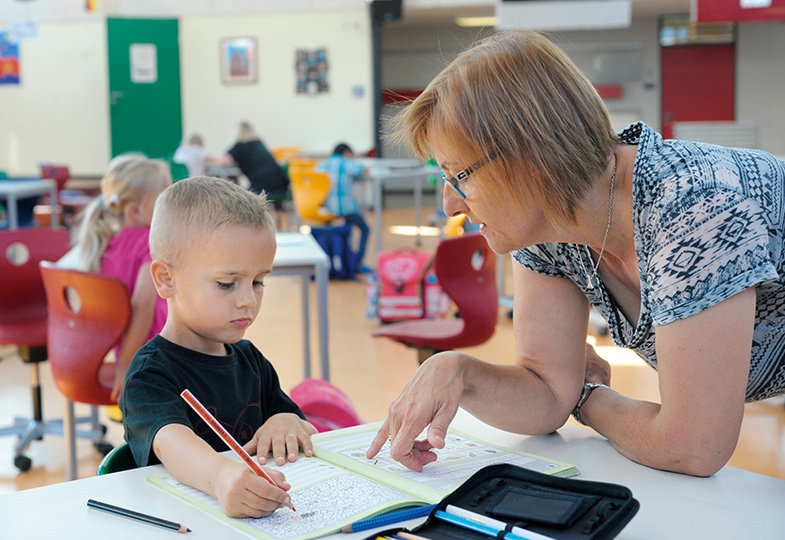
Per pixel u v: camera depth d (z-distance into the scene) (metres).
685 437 1.00
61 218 8.95
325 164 7.18
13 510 0.91
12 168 12.09
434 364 1.13
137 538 0.84
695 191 0.98
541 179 1.01
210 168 9.86
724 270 0.96
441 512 0.84
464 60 1.04
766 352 1.08
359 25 11.64
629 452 1.09
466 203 1.06
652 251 1.01
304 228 8.47
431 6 11.63
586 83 1.04
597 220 1.06
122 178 2.61
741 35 13.27
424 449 1.08
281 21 11.73
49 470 2.98
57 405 3.75
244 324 1.18
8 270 3.30
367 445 1.15
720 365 0.98
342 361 4.42
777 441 3.10
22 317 3.35
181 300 1.17
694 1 8.78
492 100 1.00
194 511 0.91
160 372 1.16
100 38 11.70
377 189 7.12
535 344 1.23
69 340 2.44
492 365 1.19
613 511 0.79
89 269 2.62
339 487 0.97
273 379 1.35
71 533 0.85
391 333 3.18
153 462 1.09
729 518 0.90
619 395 1.19
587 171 1.02
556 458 1.11
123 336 2.43
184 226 1.14
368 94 11.77
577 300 1.23
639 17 13.40
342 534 0.85
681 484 1.00
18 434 3.20
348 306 6.02
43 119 11.95
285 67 11.83
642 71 13.57
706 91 13.48
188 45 11.88
